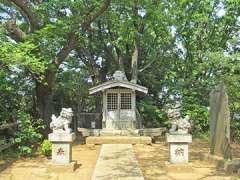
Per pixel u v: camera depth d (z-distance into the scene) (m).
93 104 27.97
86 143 17.44
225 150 11.38
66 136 10.52
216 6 24.94
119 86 19.56
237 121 16.00
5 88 14.07
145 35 22.75
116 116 19.70
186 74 25.36
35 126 16.00
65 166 10.35
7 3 17.06
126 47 24.42
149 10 19.95
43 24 16.02
